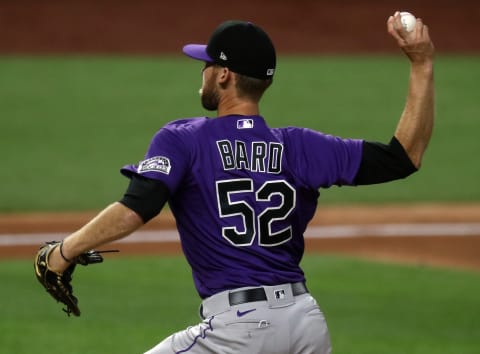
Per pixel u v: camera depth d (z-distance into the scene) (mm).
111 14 113188
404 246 49250
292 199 15867
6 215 54812
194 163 15594
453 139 75375
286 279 15688
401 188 62875
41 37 106812
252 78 15969
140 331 32969
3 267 43469
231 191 15578
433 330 34031
